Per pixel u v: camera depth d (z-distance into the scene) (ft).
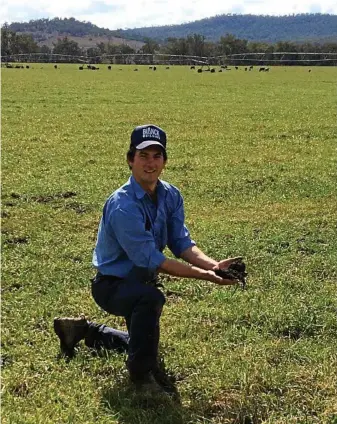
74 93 75.05
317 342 11.93
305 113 55.72
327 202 23.41
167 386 10.36
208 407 9.77
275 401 9.91
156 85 94.84
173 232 10.85
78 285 14.64
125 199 10.08
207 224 19.85
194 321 12.63
